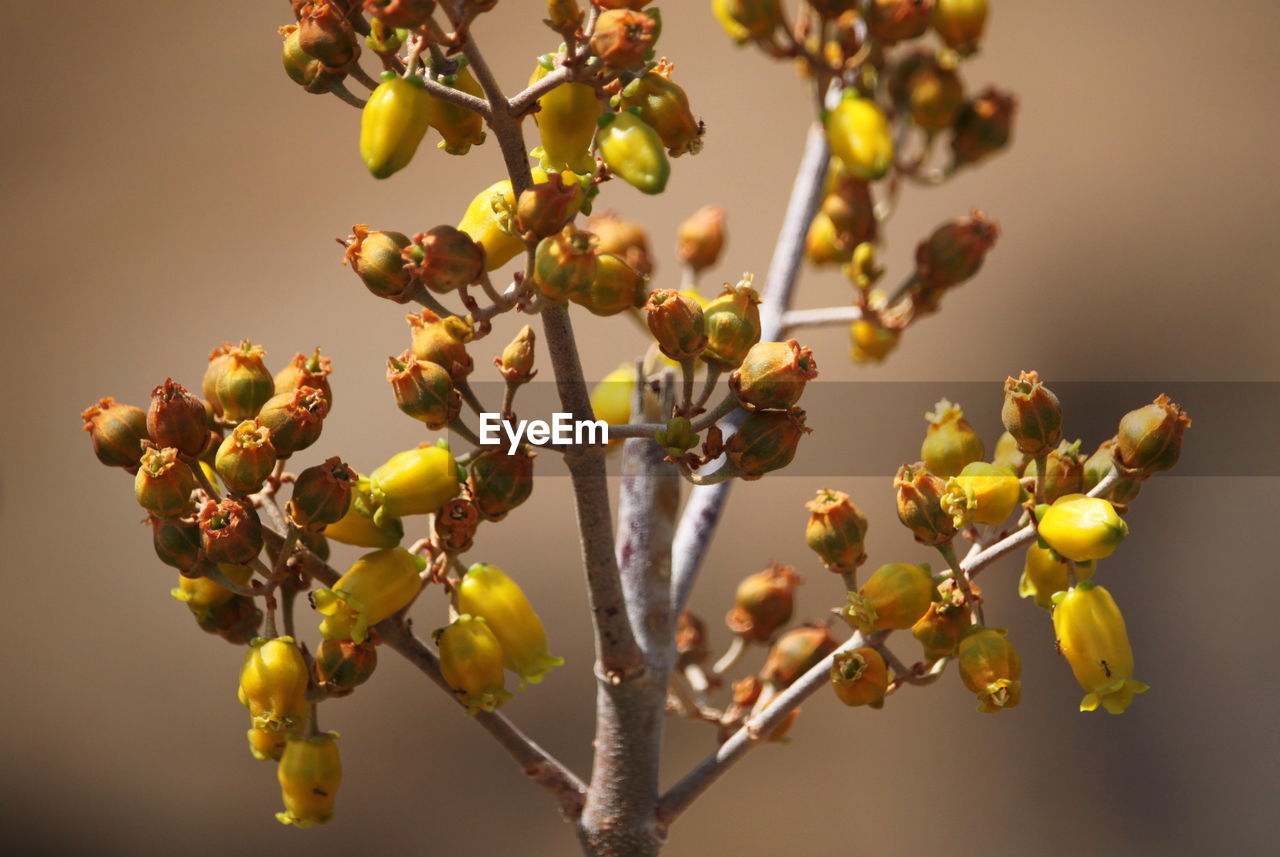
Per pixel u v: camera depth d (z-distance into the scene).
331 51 0.36
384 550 0.37
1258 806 0.85
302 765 0.37
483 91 0.36
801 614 0.89
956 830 0.83
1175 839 0.83
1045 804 0.85
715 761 0.39
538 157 0.36
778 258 0.44
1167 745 0.88
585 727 0.90
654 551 0.40
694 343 0.36
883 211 0.44
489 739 0.92
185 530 0.36
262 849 0.88
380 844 0.87
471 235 0.36
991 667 0.37
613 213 0.44
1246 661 0.91
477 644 0.37
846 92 0.40
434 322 0.37
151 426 0.36
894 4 0.41
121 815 0.91
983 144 0.43
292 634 0.37
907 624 0.37
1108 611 0.37
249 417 0.37
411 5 0.34
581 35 0.35
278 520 0.37
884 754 0.88
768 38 0.42
